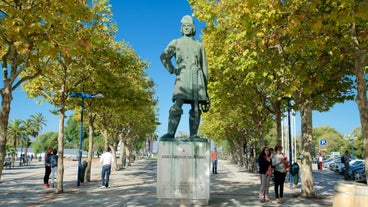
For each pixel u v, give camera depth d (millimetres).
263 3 9297
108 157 16500
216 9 14055
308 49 11500
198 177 10320
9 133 77750
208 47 17094
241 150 44688
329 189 16250
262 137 24719
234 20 12336
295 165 16203
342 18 7598
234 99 18656
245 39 11859
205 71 11461
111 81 15789
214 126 39844
